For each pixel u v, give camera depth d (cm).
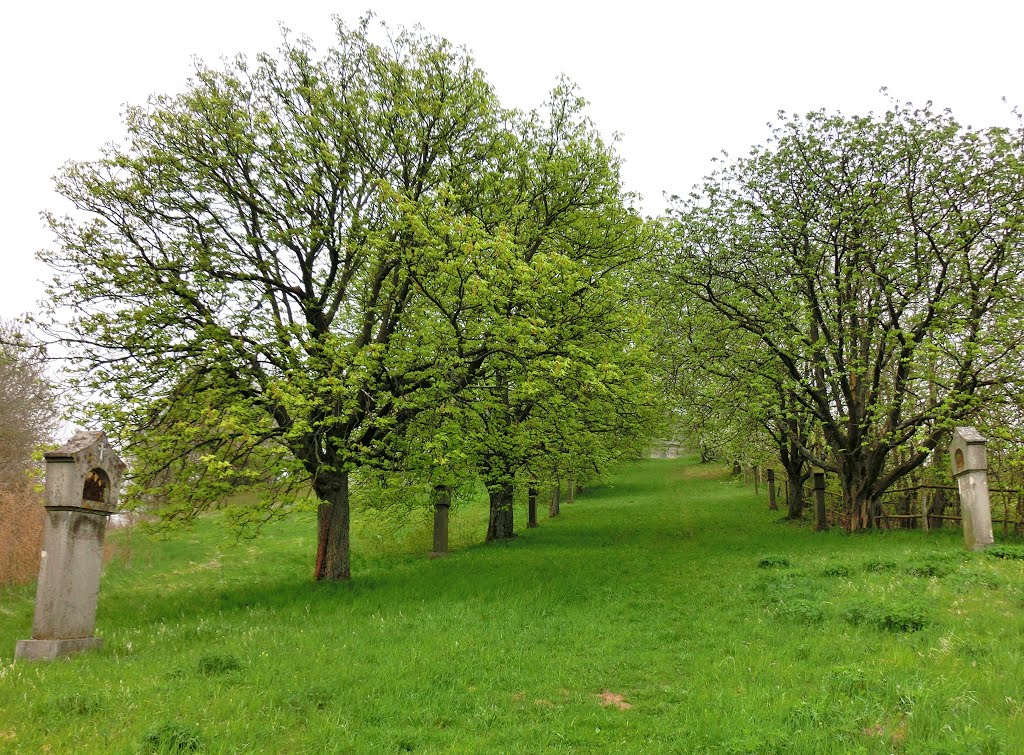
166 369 1512
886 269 1842
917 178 1933
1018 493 1791
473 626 1105
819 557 1566
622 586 1420
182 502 1464
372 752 618
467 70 1705
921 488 2022
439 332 1528
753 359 2133
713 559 1695
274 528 3162
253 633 1080
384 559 2312
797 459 2669
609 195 1839
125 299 1505
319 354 1488
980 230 1798
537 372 1435
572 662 914
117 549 2536
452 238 1379
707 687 771
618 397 1702
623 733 670
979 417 1823
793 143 2019
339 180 1644
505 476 1953
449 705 752
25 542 1859
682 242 2120
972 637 796
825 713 595
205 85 1648
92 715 679
